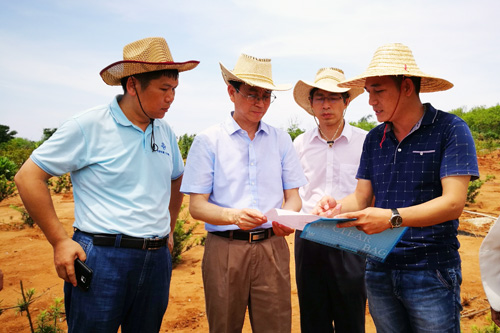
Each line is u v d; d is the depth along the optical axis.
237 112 2.72
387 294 2.31
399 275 2.20
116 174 2.29
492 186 12.77
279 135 2.86
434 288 2.10
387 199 2.31
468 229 7.35
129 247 2.27
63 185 12.45
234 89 2.67
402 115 2.22
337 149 3.44
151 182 2.41
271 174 2.75
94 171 2.29
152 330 2.51
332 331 3.34
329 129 3.46
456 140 2.04
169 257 2.59
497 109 38.38
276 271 2.66
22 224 7.92
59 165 2.21
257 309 2.65
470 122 38.34
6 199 11.19
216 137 2.68
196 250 6.47
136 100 2.32
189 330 3.79
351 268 3.08
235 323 2.65
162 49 2.34
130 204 2.31
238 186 2.66
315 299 3.22
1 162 12.43
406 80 2.16
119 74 2.32
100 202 2.29
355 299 3.13
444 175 2.05
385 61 2.19
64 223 7.93
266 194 2.73
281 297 2.68
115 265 2.24
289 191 2.91
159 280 2.46
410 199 2.20
